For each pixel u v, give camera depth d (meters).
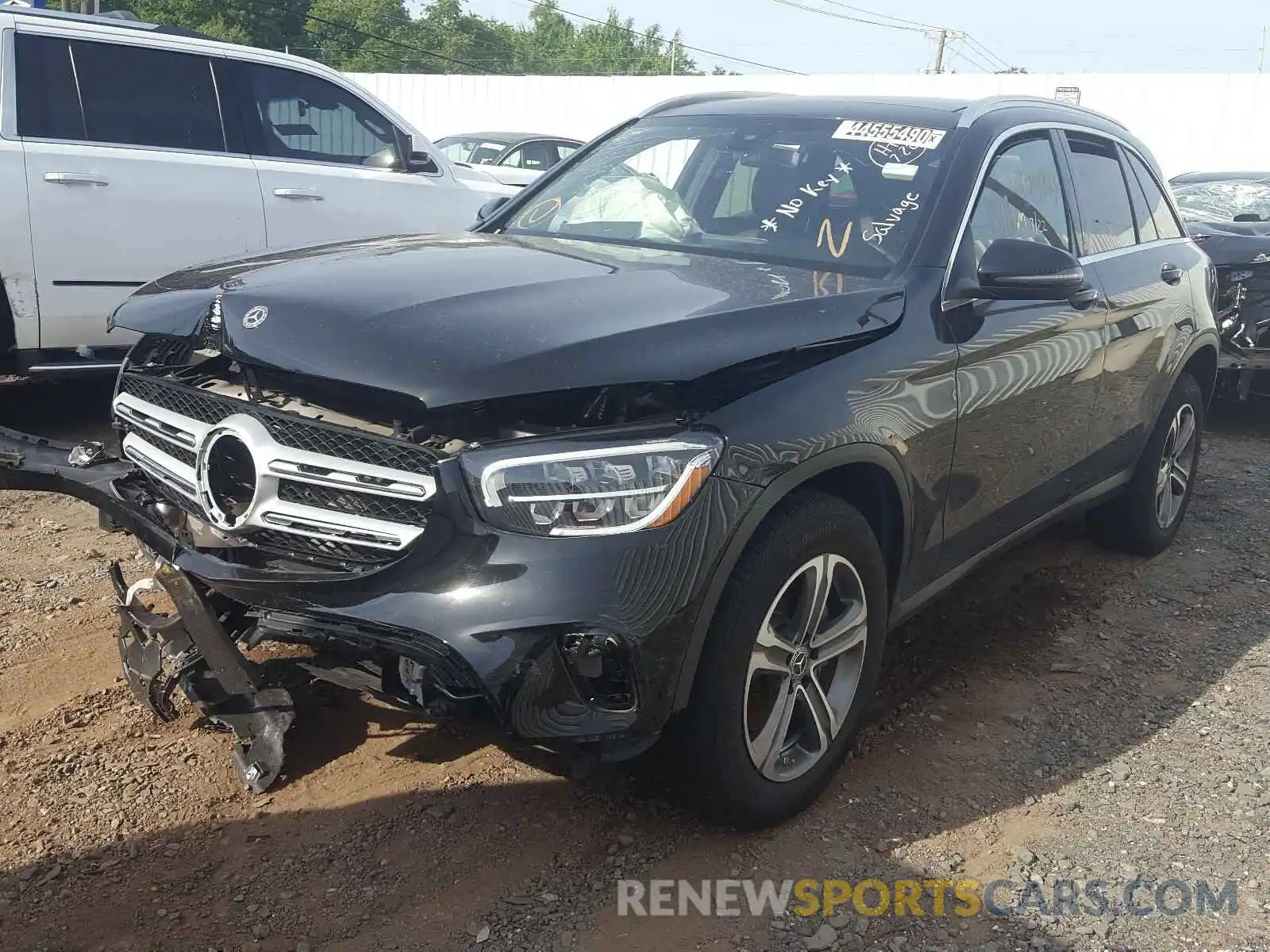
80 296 5.82
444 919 2.54
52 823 2.77
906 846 2.91
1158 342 4.60
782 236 3.50
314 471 2.52
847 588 2.97
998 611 4.49
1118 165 4.71
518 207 4.13
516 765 3.12
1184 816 3.12
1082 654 4.13
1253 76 17.20
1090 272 4.15
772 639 2.71
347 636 2.47
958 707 3.68
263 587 2.51
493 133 13.90
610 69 74.06
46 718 3.21
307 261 3.14
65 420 6.20
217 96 6.31
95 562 4.36
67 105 5.78
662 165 3.98
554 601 2.35
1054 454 3.96
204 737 3.16
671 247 3.56
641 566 2.39
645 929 2.55
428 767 3.09
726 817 2.80
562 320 2.59
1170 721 3.67
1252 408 8.56
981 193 3.57
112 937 2.41
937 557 3.40
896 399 2.98
